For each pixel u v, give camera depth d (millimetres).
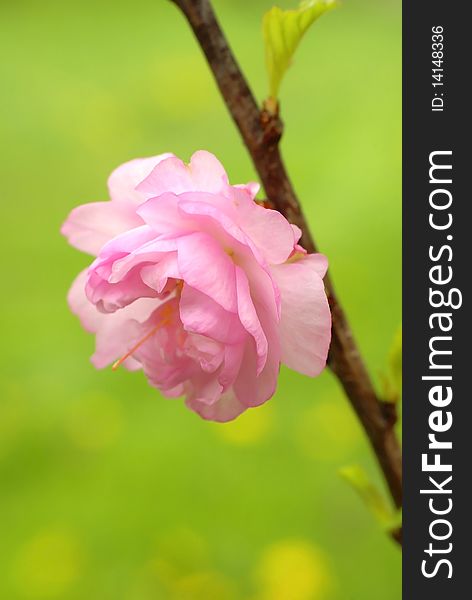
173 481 477
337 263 647
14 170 839
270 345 216
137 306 231
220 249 216
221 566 430
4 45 1091
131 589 423
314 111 888
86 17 1171
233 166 806
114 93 940
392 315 586
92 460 496
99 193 806
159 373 224
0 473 492
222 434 499
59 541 446
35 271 681
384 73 950
